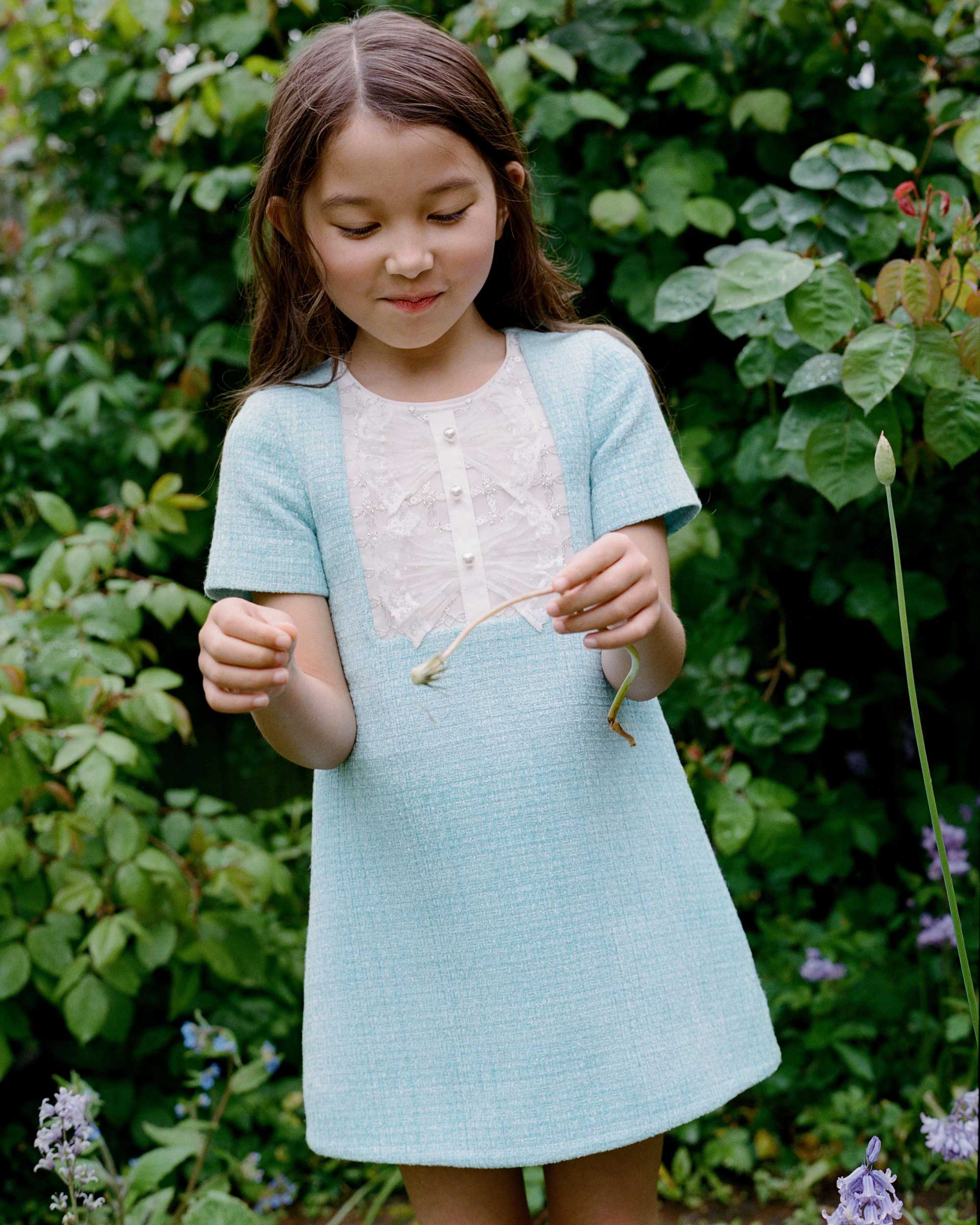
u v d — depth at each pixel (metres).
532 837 1.15
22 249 2.70
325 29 1.29
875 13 2.16
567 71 2.14
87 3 2.51
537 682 1.17
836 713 2.46
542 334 1.32
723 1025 1.20
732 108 2.22
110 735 2.01
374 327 1.17
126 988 2.06
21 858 2.04
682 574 2.32
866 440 1.71
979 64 2.21
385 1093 1.17
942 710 2.52
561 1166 1.24
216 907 2.28
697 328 2.42
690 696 2.32
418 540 1.19
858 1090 2.15
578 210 2.32
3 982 2.01
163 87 2.52
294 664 1.12
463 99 1.14
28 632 2.13
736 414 2.34
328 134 1.11
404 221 1.12
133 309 2.66
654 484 1.22
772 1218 2.05
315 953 1.24
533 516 1.20
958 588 2.50
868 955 2.32
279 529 1.21
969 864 2.37
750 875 2.49
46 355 2.58
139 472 2.59
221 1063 2.28
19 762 1.97
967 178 2.15
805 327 1.67
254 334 1.34
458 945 1.15
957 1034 2.05
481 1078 1.14
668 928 1.18
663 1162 2.25
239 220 2.58
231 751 2.72
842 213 1.90
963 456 1.62
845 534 2.35
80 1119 1.55
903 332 1.59
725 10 2.19
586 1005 1.14
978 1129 1.55
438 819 1.16
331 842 1.23
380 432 1.22
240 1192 2.17
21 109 2.65
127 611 2.19
